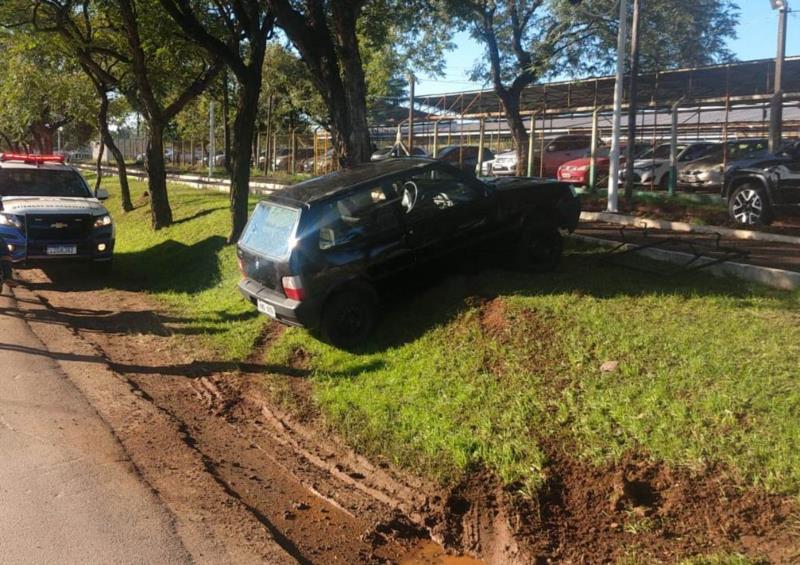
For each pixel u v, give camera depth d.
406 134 35.81
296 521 4.47
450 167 7.65
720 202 14.18
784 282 7.03
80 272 13.65
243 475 5.11
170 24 15.54
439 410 5.48
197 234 14.45
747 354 5.21
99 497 4.40
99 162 22.59
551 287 7.30
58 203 12.18
